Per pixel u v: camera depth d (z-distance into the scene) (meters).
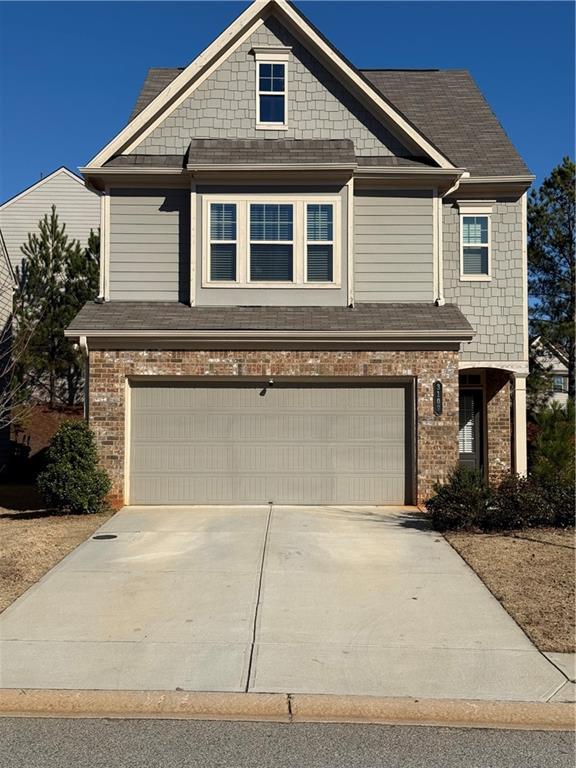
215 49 14.80
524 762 4.69
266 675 5.95
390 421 13.76
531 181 15.39
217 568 9.14
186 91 14.94
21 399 19.36
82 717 5.36
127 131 14.69
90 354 13.47
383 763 4.66
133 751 4.80
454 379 13.52
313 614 7.45
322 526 11.68
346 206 14.38
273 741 4.96
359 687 5.73
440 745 4.93
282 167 14.02
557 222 22.33
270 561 9.49
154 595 8.06
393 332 13.31
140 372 13.46
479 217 15.73
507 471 15.80
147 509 13.20
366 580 8.63
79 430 12.82
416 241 14.79
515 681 5.84
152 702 5.48
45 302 21.31
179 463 13.66
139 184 14.65
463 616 7.38
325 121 15.01
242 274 14.33
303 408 13.73
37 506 14.25
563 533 10.91
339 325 13.52
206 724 5.24
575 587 8.23
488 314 15.58
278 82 15.07
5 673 5.95
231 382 13.72
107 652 6.42
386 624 7.16
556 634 6.85
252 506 13.55
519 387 15.48
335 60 14.79
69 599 7.91
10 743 4.92
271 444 13.72
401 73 19.61
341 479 13.70
